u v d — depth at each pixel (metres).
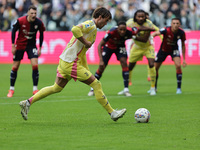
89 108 25.22
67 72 19.27
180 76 33.16
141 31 32.62
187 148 14.57
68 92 33.81
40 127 18.50
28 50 31.08
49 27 64.69
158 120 20.50
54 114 22.75
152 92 32.34
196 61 60.72
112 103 27.42
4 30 66.00
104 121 20.34
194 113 22.98
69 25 64.69
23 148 14.39
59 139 15.89
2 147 14.53
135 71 54.97
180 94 32.41
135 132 17.30
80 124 19.38
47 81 41.62
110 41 31.94
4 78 44.81
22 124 19.30
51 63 63.47
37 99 19.66
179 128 18.25
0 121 20.16
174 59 33.25
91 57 63.06
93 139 15.91
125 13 63.81
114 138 16.09
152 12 62.28
